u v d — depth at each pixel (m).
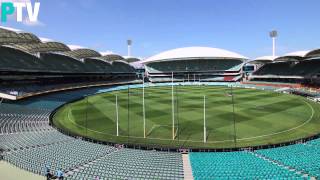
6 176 24.92
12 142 35.50
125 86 128.00
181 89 111.00
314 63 113.56
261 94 89.44
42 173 25.58
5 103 67.69
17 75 83.75
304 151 31.97
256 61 137.12
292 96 84.19
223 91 99.75
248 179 22.91
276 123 49.34
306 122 49.97
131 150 33.88
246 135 42.62
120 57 134.00
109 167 26.78
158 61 160.12
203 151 36.03
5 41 59.38
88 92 100.94
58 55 112.62
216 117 54.44
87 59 128.38
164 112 60.28
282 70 126.94
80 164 27.97
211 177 23.58
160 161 29.03
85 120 54.66
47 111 63.38
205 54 153.88
